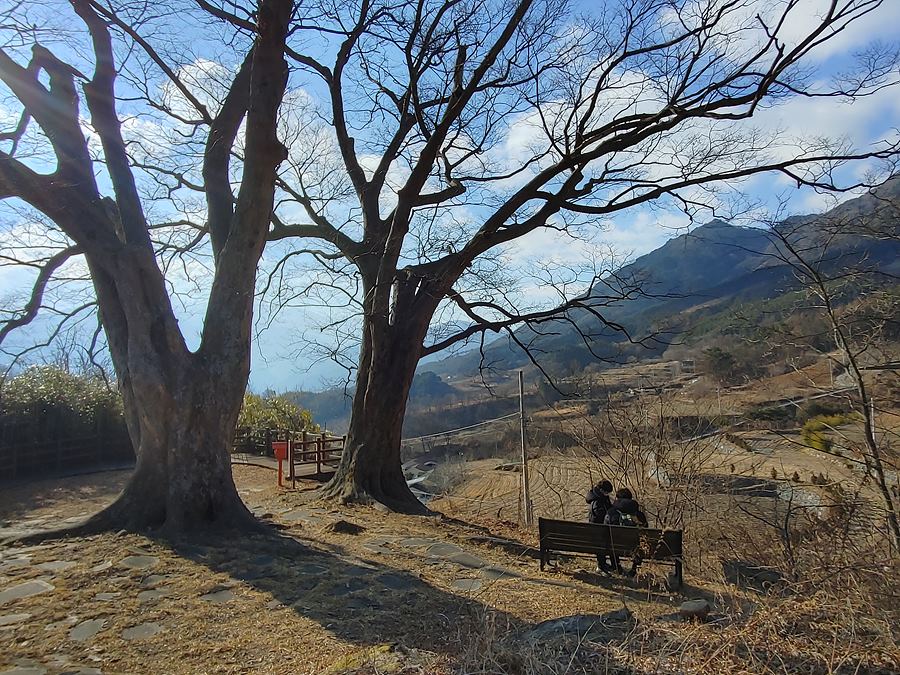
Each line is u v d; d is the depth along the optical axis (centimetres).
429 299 1256
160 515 834
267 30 884
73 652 484
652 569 864
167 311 877
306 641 514
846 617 422
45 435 1673
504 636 470
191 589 628
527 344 1284
